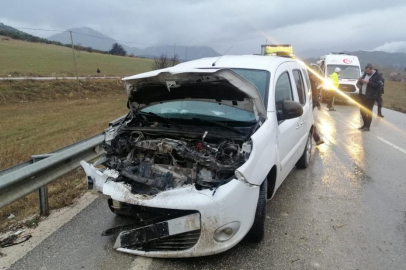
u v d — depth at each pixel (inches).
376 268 125.3
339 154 290.0
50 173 159.3
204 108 153.6
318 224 159.2
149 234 124.3
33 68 1711.4
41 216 164.4
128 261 126.9
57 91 1232.8
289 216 167.2
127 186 129.0
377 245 141.2
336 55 772.0
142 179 127.4
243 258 129.9
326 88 601.0
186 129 145.7
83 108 904.9
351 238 146.6
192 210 117.0
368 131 399.5
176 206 117.0
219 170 121.5
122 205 132.2
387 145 326.3
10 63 1792.6
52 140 418.9
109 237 143.6
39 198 163.0
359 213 171.9
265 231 151.6
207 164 122.8
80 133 429.1
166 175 127.8
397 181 221.9
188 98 152.1
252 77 165.6
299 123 201.6
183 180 125.2
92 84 1411.2
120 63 2605.8
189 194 117.9
